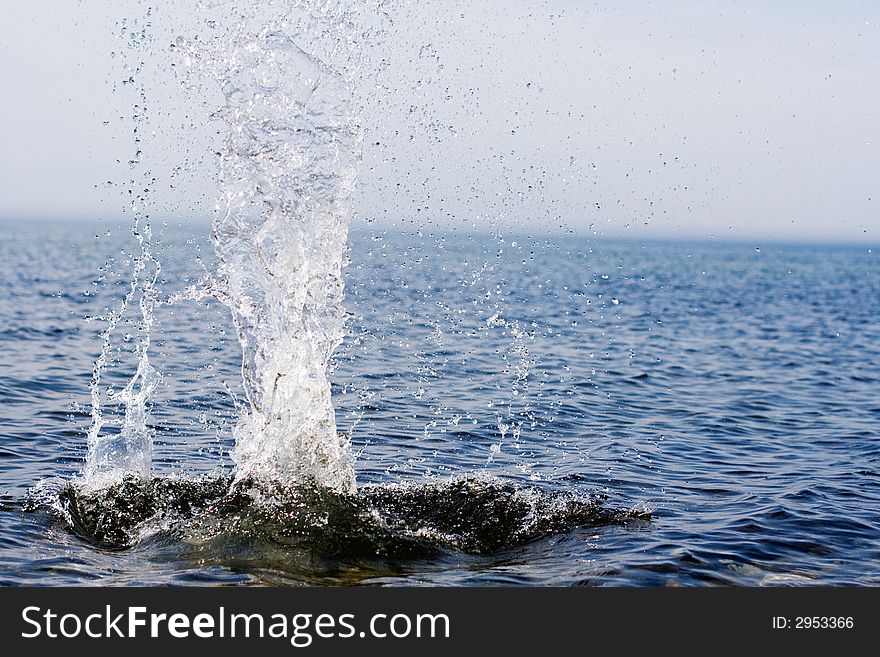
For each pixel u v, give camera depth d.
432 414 10.95
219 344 16.11
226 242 7.70
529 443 9.79
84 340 16.47
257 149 7.69
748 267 77.44
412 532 6.82
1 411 10.32
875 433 11.14
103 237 82.12
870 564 6.31
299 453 7.29
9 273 33.84
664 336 21.70
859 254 140.62
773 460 9.50
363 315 20.98
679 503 7.74
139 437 8.26
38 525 6.65
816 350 20.61
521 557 6.45
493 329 20.02
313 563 6.17
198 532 6.57
